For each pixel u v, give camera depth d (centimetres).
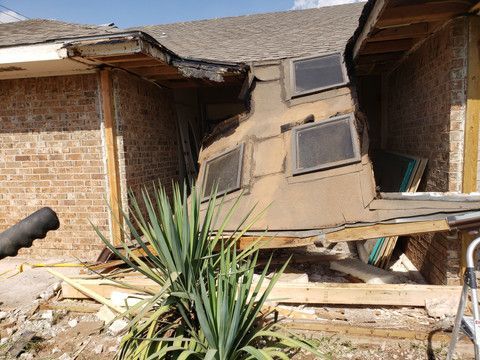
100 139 466
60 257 497
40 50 378
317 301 326
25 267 462
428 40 379
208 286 226
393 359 258
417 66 427
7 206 504
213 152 459
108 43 365
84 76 457
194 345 211
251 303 223
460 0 284
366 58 498
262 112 464
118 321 315
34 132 480
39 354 282
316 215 329
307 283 337
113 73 457
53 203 491
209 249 253
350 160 350
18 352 279
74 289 364
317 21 808
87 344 291
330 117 409
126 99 485
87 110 463
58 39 371
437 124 357
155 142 576
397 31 360
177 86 622
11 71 439
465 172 317
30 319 335
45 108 473
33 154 486
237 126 473
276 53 551
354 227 309
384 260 407
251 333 233
